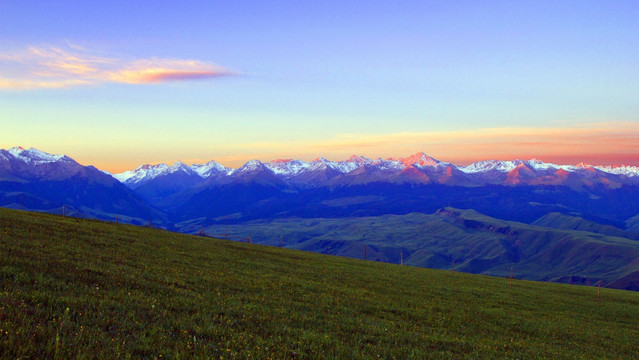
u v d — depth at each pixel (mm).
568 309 49188
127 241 45375
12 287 16688
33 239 33969
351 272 54625
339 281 44500
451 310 36719
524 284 73375
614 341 34188
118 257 33156
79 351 10734
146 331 14008
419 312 32906
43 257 25484
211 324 16734
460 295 47812
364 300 34406
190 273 32438
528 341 28656
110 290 20078
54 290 17828
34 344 10656
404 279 55625
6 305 13438
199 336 14945
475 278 73188
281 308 24766
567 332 34656
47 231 40750
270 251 67500
